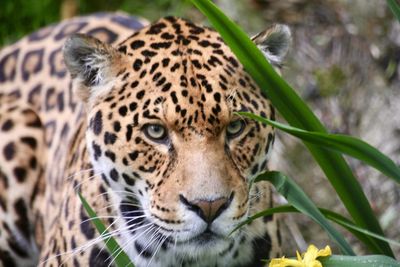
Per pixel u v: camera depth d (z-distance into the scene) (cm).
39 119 1099
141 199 823
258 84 786
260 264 871
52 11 1462
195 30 846
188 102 781
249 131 809
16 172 1071
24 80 1138
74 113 1043
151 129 797
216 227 780
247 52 769
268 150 841
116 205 858
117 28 1103
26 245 1101
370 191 1280
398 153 1266
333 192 1302
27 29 1467
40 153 1081
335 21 1382
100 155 835
